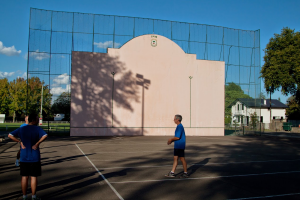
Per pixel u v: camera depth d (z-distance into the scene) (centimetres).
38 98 2391
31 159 548
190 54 2691
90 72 2394
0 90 6650
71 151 1393
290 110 5622
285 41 4266
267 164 1104
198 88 2703
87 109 2367
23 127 564
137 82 2514
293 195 652
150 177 812
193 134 2675
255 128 3034
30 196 599
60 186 691
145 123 2509
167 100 2592
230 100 2941
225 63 2919
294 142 2284
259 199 616
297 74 4050
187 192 658
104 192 641
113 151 1416
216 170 948
